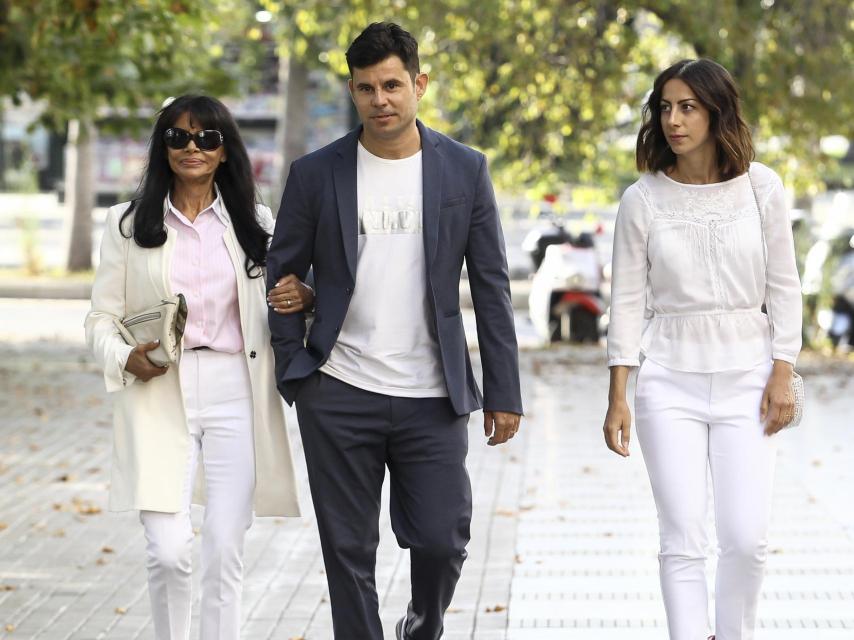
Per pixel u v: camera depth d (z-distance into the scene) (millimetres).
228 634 15844
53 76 44438
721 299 15211
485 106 58812
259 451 16016
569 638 19156
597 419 40094
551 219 65250
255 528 26234
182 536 15734
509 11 52906
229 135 16016
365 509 15711
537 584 22125
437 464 15484
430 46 54875
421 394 15359
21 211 96875
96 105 48938
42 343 60625
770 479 15195
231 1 64125
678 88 15008
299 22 58625
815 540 24922
